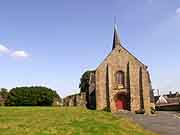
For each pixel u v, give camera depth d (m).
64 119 22.02
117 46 51.69
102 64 51.12
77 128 18.25
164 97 83.38
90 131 17.84
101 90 50.25
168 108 67.44
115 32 60.38
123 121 25.36
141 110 47.81
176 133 23.25
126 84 50.28
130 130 21.05
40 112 25.98
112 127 20.22
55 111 27.28
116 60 51.16
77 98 53.31
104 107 49.59
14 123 19.25
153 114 45.94
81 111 28.77
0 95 47.06
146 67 50.50
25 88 46.50
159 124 29.45
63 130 17.27
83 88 70.69
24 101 45.53
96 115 26.52
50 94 47.34
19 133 15.77
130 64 50.66
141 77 50.06
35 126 18.17
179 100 76.06
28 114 24.39
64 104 52.69
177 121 32.56
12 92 45.84
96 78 50.66
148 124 29.41
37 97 46.16
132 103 49.31
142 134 20.62
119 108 50.00
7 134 15.42
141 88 49.75
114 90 50.12
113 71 50.88
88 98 53.34
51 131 16.72
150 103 49.53
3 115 23.28
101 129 18.84
